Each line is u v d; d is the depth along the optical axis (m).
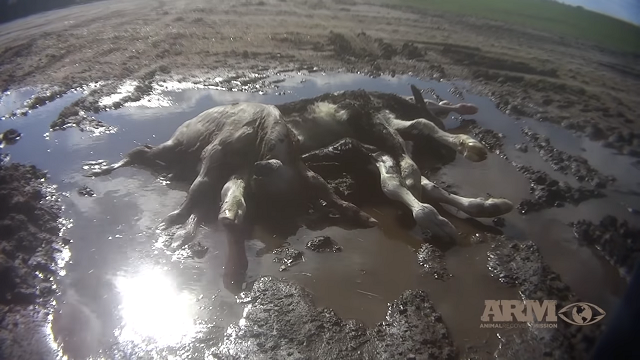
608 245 1.02
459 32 2.55
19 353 0.78
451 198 1.16
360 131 1.31
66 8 3.17
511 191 1.24
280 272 0.96
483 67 2.09
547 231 1.09
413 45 2.30
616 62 2.16
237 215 1.00
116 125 1.63
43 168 1.37
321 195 1.16
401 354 0.76
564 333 0.79
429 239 1.06
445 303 0.88
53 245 1.04
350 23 2.72
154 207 1.18
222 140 1.19
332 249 1.02
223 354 0.77
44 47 2.41
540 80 1.93
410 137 1.41
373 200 1.20
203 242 1.04
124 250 1.03
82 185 1.27
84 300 0.90
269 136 1.15
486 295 0.90
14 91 1.94
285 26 2.69
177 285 0.93
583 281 0.94
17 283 0.91
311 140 1.32
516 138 1.53
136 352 0.78
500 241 1.05
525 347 0.77
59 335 0.82
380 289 0.92
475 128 1.58
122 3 3.27
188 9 3.07
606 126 1.58
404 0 3.20
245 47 2.38
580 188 1.24
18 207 1.11
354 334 0.80
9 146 1.51
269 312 0.85
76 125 1.63
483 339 0.80
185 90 1.91
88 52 2.34
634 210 1.16
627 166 1.38
